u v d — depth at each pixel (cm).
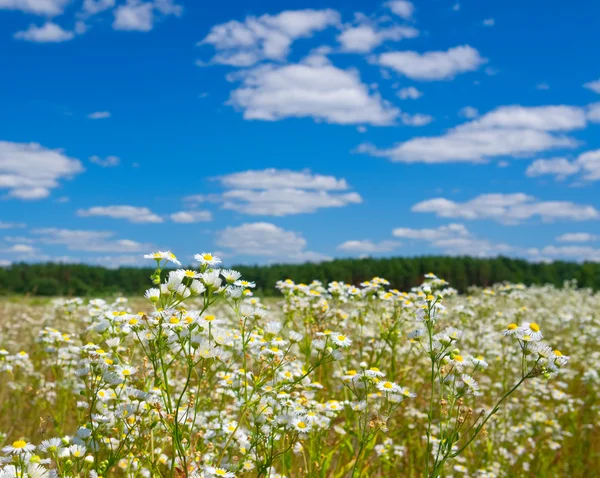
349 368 655
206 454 396
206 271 367
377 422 393
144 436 360
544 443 704
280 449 421
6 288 2778
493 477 579
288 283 676
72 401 580
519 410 750
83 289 2634
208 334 362
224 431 414
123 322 422
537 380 783
